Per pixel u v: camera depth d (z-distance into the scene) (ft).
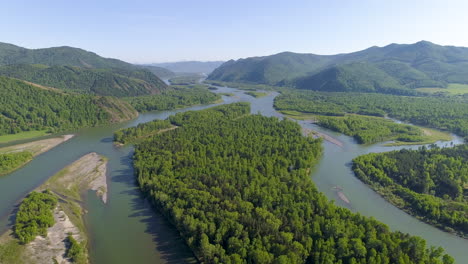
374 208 458.09
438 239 381.60
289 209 385.91
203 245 329.31
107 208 455.22
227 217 367.66
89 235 391.24
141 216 432.25
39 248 352.49
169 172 508.53
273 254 309.42
